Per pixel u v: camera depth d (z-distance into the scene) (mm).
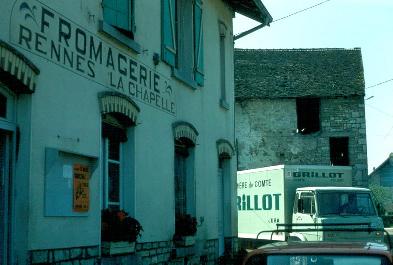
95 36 9422
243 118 39906
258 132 39812
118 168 10594
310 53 42250
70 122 8594
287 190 22172
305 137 39625
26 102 7668
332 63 41406
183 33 13781
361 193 20172
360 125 39344
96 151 9281
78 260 8633
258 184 24766
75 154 8633
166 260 11914
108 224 9578
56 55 8289
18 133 7637
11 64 7160
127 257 10180
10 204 7504
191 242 12852
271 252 6234
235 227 16750
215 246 15008
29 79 7566
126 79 10461
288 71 40969
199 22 14203
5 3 7176
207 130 14789
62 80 8430
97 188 9242
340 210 19703
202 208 14172
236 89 39844
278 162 39562
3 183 7434
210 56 15320
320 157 39438
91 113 9188
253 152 39719
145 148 11164
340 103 39594
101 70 9578
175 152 13211
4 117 7449
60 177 8258
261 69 41125
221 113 16000
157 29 11914
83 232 8797
